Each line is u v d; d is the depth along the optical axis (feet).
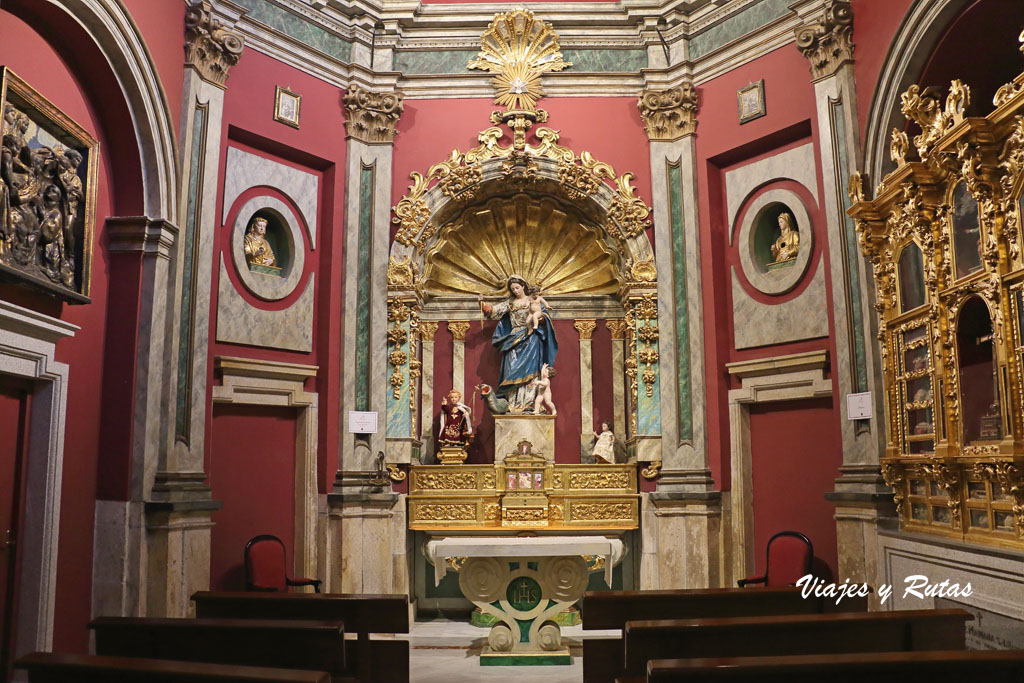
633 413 29.86
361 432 28.12
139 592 21.36
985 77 22.54
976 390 18.89
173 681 11.68
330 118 29.25
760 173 28.12
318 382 28.35
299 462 27.84
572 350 32.40
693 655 14.34
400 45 30.96
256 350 26.71
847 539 23.47
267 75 27.45
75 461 20.86
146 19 22.59
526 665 23.04
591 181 30.17
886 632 14.75
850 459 23.85
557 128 30.81
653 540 28.71
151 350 22.29
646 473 29.12
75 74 20.99
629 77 30.89
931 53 21.66
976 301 19.03
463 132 30.66
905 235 21.54
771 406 27.76
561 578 23.75
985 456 18.01
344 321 28.53
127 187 22.74
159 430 22.71
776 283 27.20
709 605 18.42
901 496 22.09
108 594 21.29
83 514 21.15
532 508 29.53
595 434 31.60
